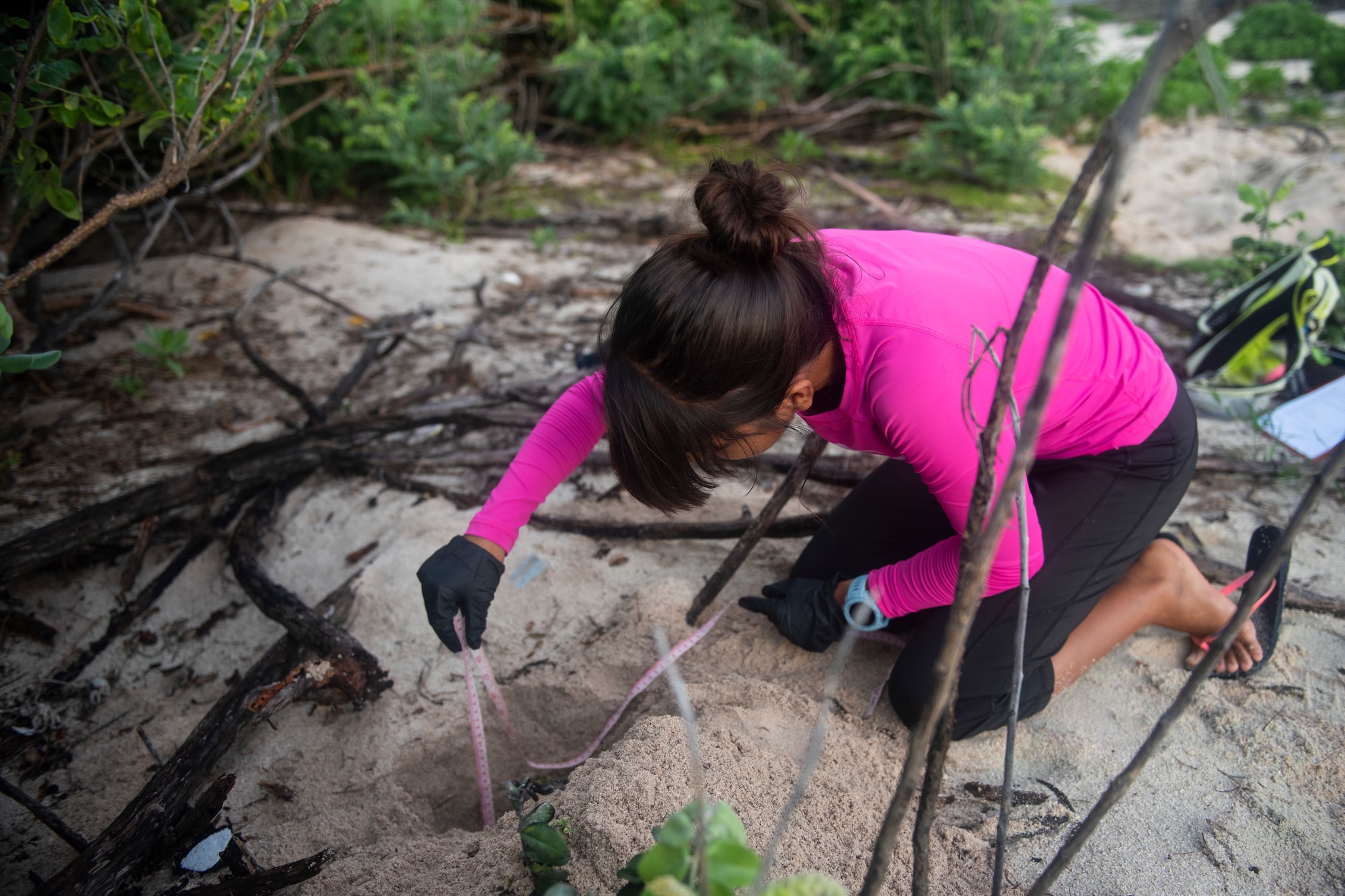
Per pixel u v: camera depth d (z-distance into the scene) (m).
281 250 4.43
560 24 6.18
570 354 3.54
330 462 2.82
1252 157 5.41
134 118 2.67
